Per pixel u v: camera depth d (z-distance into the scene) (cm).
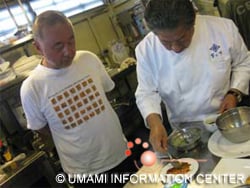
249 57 159
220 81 153
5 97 243
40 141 250
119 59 351
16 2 303
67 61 183
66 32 176
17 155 241
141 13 341
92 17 367
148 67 163
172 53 151
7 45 259
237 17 209
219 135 138
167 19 122
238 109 137
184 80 156
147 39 159
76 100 192
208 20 153
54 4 338
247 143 125
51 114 190
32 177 228
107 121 202
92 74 200
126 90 359
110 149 202
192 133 147
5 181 213
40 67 189
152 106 161
